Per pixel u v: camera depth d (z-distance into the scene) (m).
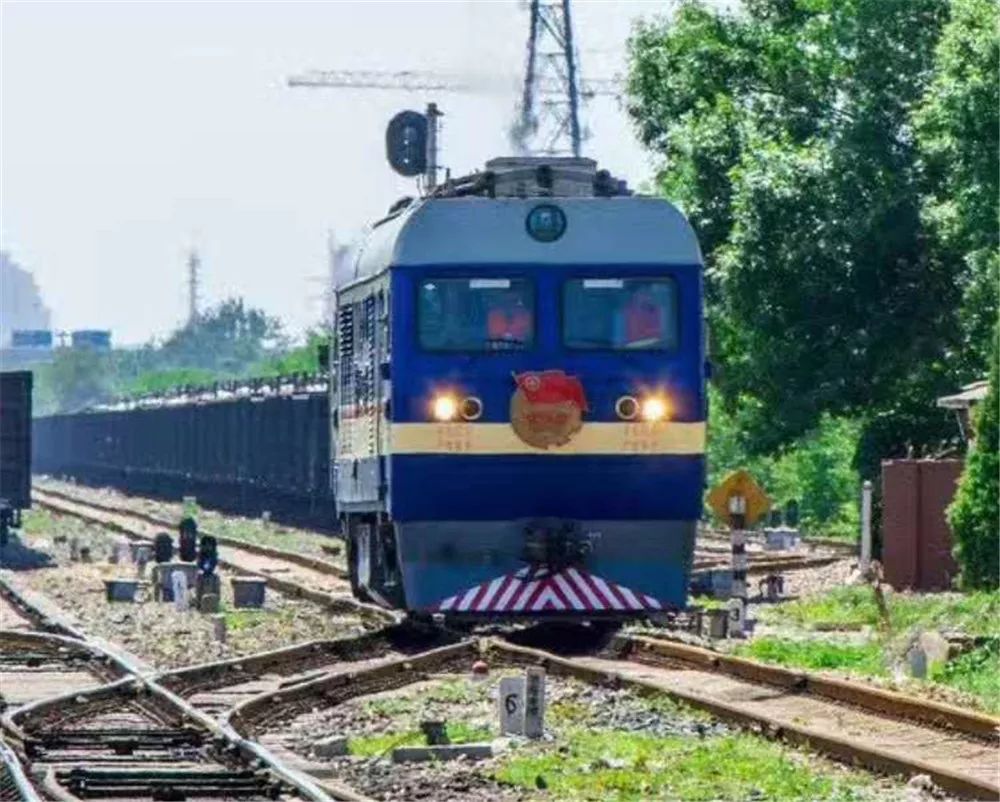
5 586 118.44
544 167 81.06
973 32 135.75
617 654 76.75
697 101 162.88
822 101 160.75
